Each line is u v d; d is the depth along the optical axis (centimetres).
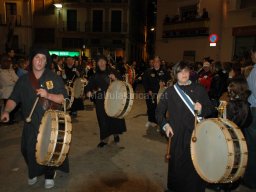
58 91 463
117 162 601
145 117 1084
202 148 367
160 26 2656
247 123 439
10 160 600
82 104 1070
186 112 402
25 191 468
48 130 404
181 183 404
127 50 3828
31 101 448
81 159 615
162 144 729
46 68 463
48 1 3741
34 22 3759
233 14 2000
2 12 3559
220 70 772
